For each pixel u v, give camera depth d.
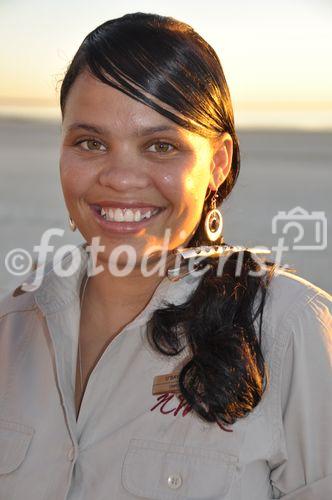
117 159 1.77
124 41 1.74
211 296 1.85
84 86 1.77
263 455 1.82
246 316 1.85
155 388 1.89
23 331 2.12
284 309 1.86
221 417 1.79
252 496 1.83
